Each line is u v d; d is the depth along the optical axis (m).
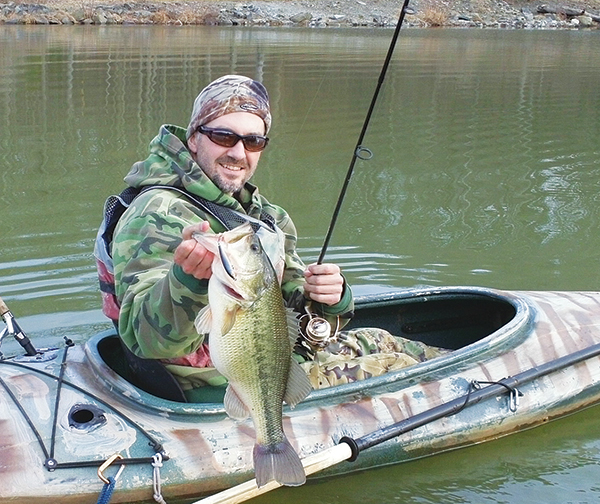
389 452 3.66
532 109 12.75
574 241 6.82
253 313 2.43
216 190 3.23
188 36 22.03
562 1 35.84
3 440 3.21
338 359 3.78
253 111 3.30
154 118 10.93
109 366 3.70
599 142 10.48
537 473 3.76
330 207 7.57
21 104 11.59
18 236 6.46
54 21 24.75
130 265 2.93
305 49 19.50
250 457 3.32
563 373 4.13
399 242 6.67
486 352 4.01
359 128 10.95
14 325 3.78
